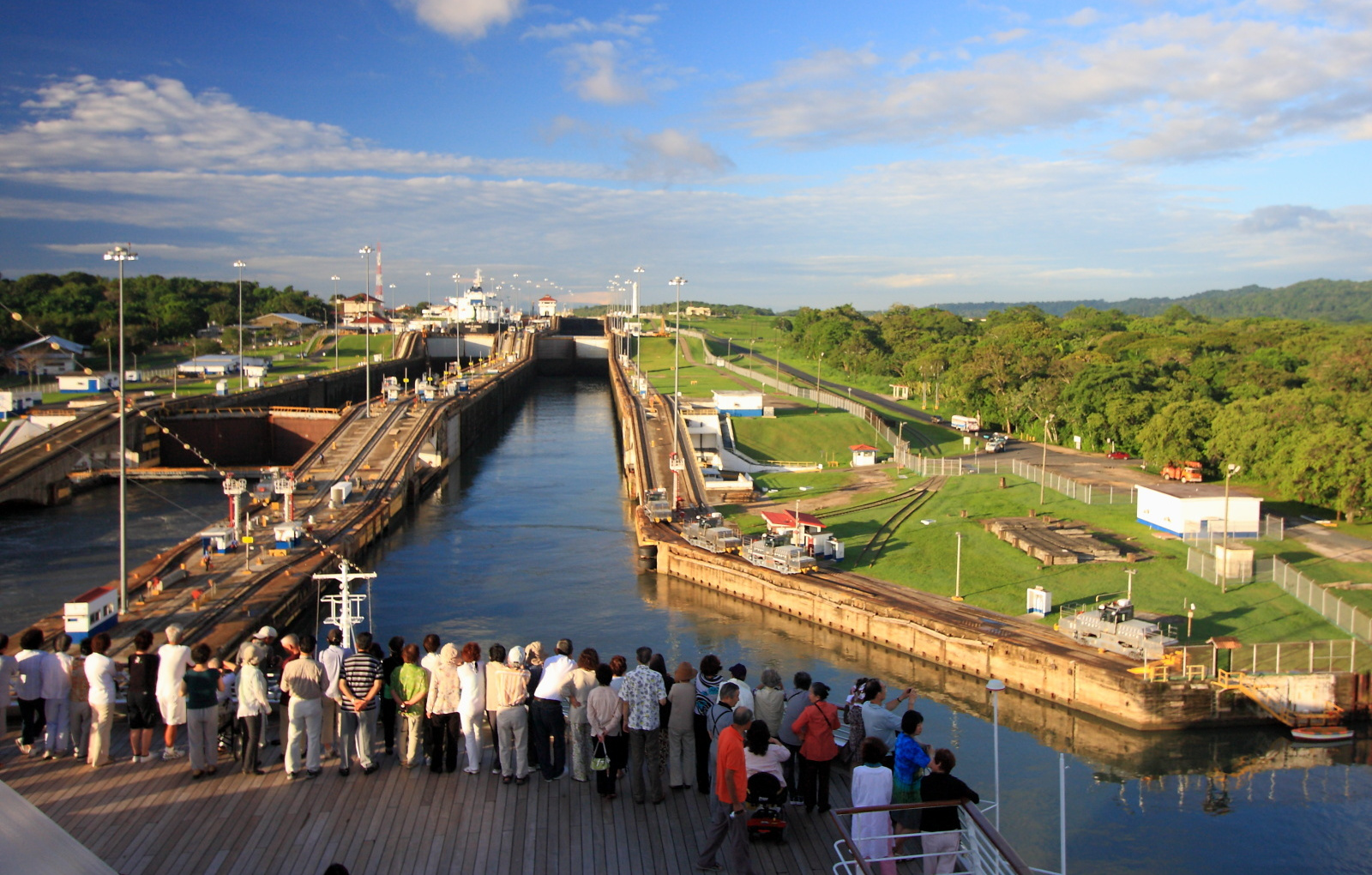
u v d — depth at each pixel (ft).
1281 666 231.09
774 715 89.04
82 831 79.41
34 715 95.81
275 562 316.81
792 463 524.93
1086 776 203.21
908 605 279.28
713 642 281.54
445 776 91.45
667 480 455.63
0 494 418.51
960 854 67.62
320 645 269.85
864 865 58.08
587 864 76.28
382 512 404.57
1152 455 461.78
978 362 641.40
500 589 330.13
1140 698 218.59
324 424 599.57
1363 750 217.36
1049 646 243.60
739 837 71.87
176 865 74.69
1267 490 409.90
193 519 424.46
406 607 309.63
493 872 74.74
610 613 307.37
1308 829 183.11
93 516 433.07
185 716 93.15
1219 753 214.07
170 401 581.12
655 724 84.94
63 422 519.60
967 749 215.10
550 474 561.84
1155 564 297.94
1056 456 527.81
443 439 577.84
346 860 76.07
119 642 234.99
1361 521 356.18
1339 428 361.10
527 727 90.63
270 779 90.22
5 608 295.28
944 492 404.36
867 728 91.86
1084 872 168.45
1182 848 175.73
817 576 309.83
